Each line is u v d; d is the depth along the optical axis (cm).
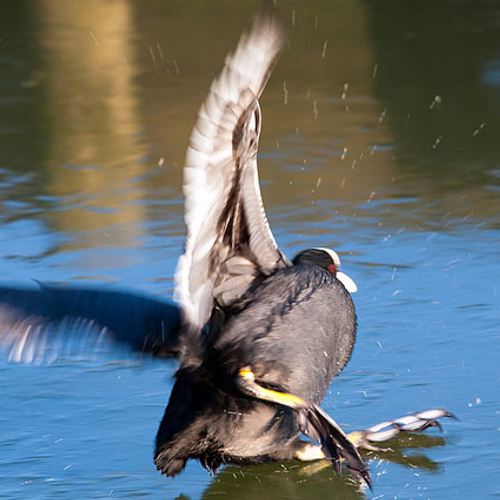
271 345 721
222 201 722
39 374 1036
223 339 726
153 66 2881
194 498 811
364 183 1778
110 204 1692
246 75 684
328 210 1622
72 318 679
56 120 2359
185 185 701
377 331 1109
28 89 2691
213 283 740
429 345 1066
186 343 715
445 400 946
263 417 723
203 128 692
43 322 671
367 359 1039
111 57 3028
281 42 681
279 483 840
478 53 2830
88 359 1072
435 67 2716
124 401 970
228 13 3581
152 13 3675
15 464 854
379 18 3416
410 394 961
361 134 2133
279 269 771
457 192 1695
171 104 2450
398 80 2612
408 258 1366
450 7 3531
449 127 2152
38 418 938
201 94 2536
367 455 873
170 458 727
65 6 3909
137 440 894
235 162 715
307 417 709
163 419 732
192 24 3441
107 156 2030
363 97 2466
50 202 1723
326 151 2008
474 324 1116
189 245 713
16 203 1720
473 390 962
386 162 1916
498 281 1254
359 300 1209
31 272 1347
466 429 899
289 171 1873
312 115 2312
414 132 2130
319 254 888
